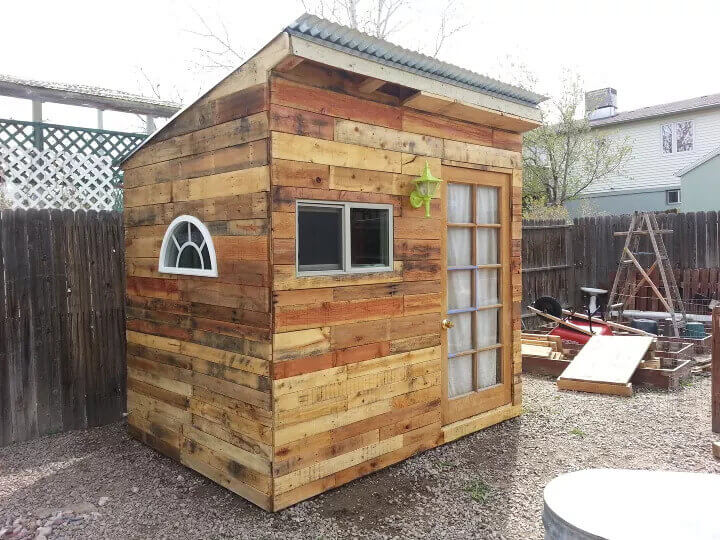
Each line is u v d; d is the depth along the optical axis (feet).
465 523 11.35
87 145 21.12
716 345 16.28
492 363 17.39
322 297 12.13
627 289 35.60
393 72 12.34
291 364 11.59
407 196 14.02
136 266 15.72
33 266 16.53
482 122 16.17
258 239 11.47
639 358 21.81
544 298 32.96
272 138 11.16
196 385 13.58
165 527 11.35
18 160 19.39
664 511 6.67
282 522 11.33
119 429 17.31
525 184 68.08
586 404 19.30
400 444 14.08
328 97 12.18
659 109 71.82
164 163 14.37
